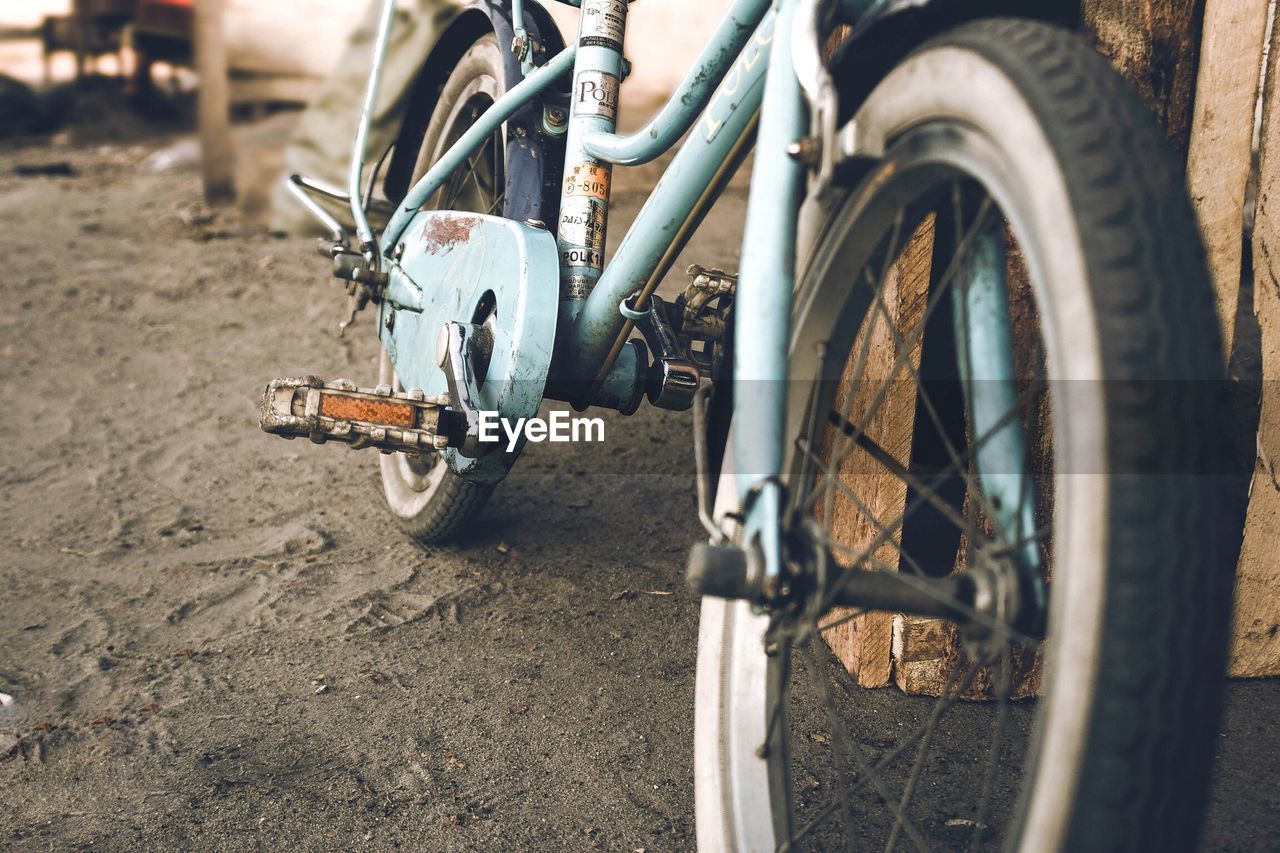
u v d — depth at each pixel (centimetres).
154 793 153
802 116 107
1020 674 174
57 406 324
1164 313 71
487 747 165
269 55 617
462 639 197
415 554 230
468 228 182
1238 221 164
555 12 532
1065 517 73
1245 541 173
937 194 99
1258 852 137
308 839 144
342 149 527
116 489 267
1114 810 68
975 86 84
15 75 1162
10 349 375
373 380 345
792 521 95
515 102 185
